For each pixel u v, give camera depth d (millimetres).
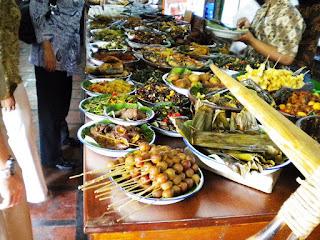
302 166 665
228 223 1139
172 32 4570
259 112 819
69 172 2982
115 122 1656
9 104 1861
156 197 1110
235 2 5203
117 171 1160
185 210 1147
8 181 1342
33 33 2385
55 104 2744
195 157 1418
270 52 2859
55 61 2541
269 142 1337
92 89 2205
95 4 7211
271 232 707
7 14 1334
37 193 2525
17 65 1448
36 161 2412
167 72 2703
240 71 2723
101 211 1104
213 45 3793
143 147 1242
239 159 1281
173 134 1672
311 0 3072
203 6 6074
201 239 1192
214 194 1255
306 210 641
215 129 1509
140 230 1070
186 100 2082
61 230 2348
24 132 2207
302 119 1599
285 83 2207
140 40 3865
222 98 1878
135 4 7297
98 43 3709
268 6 3080
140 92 2170
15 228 1754
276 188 1331
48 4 2355
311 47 3141
